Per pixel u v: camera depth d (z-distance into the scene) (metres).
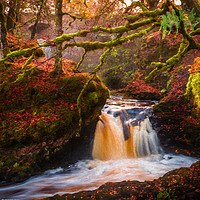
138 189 2.92
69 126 4.82
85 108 5.02
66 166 4.89
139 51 12.06
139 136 6.30
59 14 5.04
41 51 7.39
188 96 6.33
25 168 4.23
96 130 5.77
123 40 2.44
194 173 3.09
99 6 4.74
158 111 6.71
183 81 7.23
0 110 4.77
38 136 4.38
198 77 5.85
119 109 6.77
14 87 5.09
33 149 4.38
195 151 6.05
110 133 5.98
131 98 9.88
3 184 4.03
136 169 5.00
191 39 2.18
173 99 6.68
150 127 6.62
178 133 6.41
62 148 4.89
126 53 13.53
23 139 4.33
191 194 2.65
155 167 5.16
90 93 5.27
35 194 3.73
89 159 5.51
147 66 11.20
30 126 4.43
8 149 4.33
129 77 12.30
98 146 5.70
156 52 11.17
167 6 2.06
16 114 4.68
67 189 3.92
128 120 6.50
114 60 14.30
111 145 5.87
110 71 13.73
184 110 6.38
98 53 15.11
